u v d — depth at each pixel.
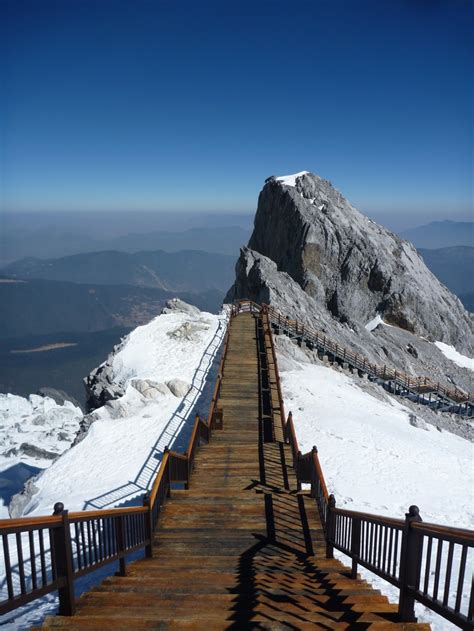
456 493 14.92
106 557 6.02
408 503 13.52
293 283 43.19
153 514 8.50
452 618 3.96
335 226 47.19
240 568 7.06
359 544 6.63
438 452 18.83
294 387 22.83
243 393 19.20
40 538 4.50
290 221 48.09
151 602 5.44
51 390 38.31
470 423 32.62
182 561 7.38
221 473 11.78
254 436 14.91
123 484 15.69
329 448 16.70
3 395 34.59
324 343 33.16
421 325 46.31
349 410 21.31
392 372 35.91
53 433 28.62
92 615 5.01
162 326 29.80
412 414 26.95
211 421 14.71
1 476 23.44
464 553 3.82
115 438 19.03
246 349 25.91
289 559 7.59
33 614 6.48
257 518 9.16
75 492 15.48
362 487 14.05
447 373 41.59
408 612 4.89
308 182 52.44
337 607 5.24
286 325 33.06
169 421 20.03
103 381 26.12
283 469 12.00
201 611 5.08
